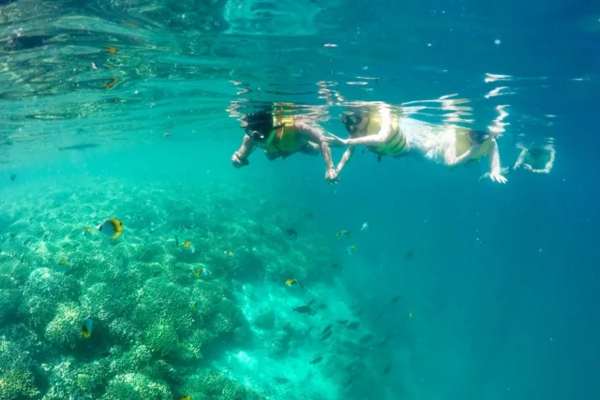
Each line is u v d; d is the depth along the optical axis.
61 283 9.10
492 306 30.50
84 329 5.78
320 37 7.94
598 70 9.45
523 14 6.65
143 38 8.62
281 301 14.55
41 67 10.81
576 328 32.06
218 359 10.34
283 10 6.88
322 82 11.36
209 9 7.05
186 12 7.21
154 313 8.91
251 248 16.17
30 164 44.72
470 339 25.94
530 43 7.83
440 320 26.52
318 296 16.62
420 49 8.35
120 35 8.46
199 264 12.72
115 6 7.04
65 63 10.62
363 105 14.38
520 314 31.81
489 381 22.95
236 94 14.62
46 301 8.63
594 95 12.08
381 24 7.20
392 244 35.50
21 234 16.09
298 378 11.54
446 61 9.04
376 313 19.25
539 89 11.34
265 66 10.26
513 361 25.23
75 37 8.62
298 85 11.91
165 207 21.06
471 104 13.52
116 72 11.85
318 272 18.14
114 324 8.20
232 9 6.97
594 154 30.20
